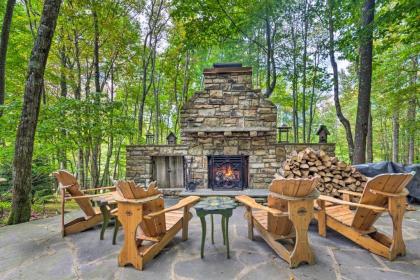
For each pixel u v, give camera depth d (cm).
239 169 570
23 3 701
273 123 570
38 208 481
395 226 248
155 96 1033
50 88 862
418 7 477
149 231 264
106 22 704
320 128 603
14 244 297
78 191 346
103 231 315
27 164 400
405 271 222
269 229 275
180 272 225
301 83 966
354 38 591
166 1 852
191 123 584
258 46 877
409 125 1066
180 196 534
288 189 232
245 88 577
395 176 236
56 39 723
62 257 260
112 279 212
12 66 725
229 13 798
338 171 469
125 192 236
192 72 1136
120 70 882
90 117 525
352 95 1329
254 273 221
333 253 263
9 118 448
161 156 613
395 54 860
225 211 255
